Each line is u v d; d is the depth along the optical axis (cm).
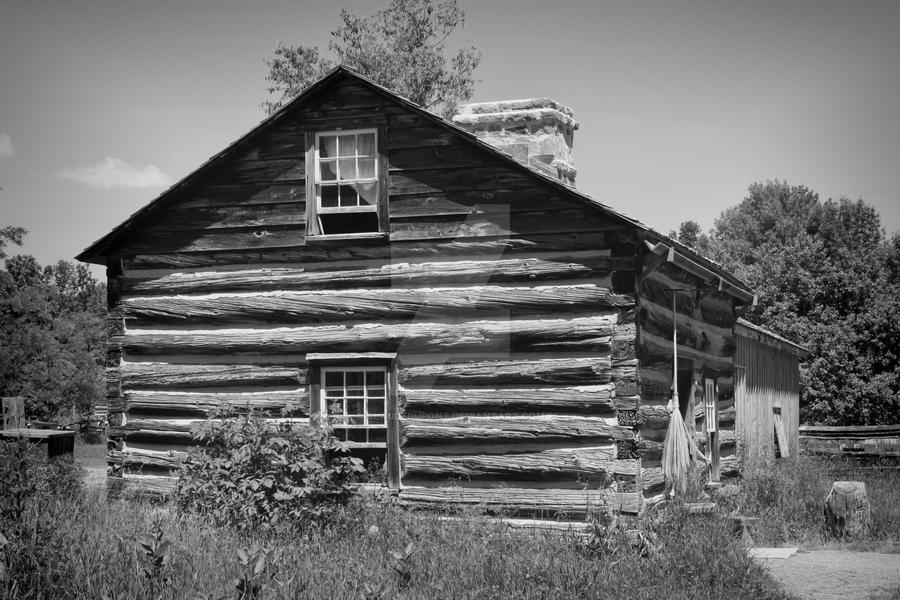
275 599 740
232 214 1312
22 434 1216
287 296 1274
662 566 909
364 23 3488
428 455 1196
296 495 1016
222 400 1280
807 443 2527
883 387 3597
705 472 1471
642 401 1162
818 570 1068
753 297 1648
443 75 3456
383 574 852
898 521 1382
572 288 1162
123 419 1330
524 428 1156
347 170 1291
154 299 1332
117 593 734
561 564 856
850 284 3978
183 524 1002
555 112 1486
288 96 3453
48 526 852
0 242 3130
